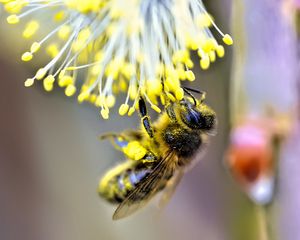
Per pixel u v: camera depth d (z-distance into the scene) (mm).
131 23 99
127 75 97
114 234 144
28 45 116
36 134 147
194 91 103
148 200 100
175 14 98
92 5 98
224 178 137
